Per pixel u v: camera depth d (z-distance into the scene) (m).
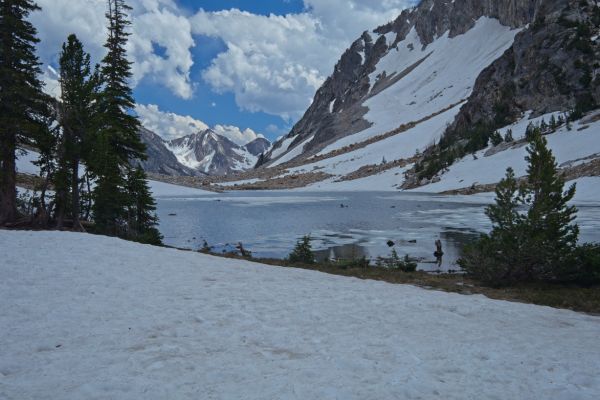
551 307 13.37
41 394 5.51
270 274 16.67
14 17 29.06
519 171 97.31
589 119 104.88
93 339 7.87
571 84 125.81
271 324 9.22
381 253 30.61
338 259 26.70
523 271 17.95
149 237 29.70
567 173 81.69
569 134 101.69
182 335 8.27
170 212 68.56
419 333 8.99
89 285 12.44
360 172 182.62
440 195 102.31
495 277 18.05
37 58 30.44
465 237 37.44
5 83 28.95
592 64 124.75
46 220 31.61
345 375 6.38
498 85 151.88
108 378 6.04
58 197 31.61
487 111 148.75
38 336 7.95
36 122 30.98
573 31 134.50
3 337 7.84
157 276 14.46
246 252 29.09
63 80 31.36
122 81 37.78
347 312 10.66
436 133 193.75
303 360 7.03
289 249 33.44
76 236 22.52
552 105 127.19
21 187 62.00
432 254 29.64
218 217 59.81
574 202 62.47
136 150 38.34
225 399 5.46
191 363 6.72
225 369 6.50
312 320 9.70
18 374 6.21
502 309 12.11
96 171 31.72
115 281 13.20
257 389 5.78
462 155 132.25
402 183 144.12
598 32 133.62
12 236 21.31
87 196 35.47
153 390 5.68
